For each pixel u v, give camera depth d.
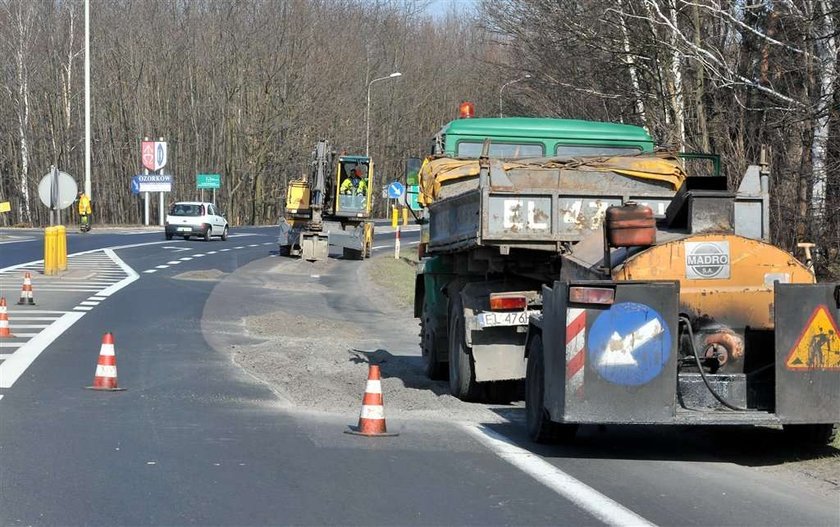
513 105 46.25
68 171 92.69
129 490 8.99
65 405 13.32
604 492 9.20
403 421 12.79
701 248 10.60
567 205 12.79
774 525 8.20
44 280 33.41
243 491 9.03
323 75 94.44
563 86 37.03
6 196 93.44
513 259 13.75
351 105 95.38
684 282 10.58
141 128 94.88
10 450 10.55
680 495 9.13
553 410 10.38
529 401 11.67
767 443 11.70
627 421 10.04
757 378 10.52
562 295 10.22
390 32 98.25
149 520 8.08
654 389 10.05
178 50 95.06
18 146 91.88
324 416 12.95
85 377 15.73
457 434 11.92
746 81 22.84
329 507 8.55
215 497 8.81
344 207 50.16
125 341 20.19
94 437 11.28
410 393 15.10
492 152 16.69
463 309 14.27
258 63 94.38
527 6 39.03
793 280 10.66
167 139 95.38
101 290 30.61
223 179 96.88
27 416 12.49
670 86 30.62
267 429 11.97
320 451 10.78
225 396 14.33
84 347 19.09
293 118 94.25
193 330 22.33
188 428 11.91
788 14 21.70
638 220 10.44
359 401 14.15
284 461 10.27
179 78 95.38
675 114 29.89
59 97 91.81
